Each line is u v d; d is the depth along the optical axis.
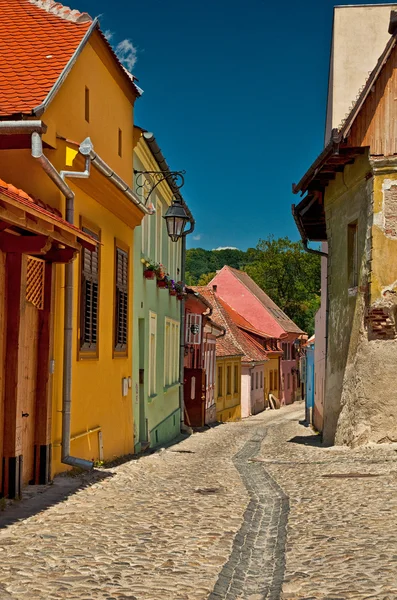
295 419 42.44
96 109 12.81
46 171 9.73
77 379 11.54
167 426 23.36
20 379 8.61
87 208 12.05
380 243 14.88
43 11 12.40
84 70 11.90
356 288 16.08
